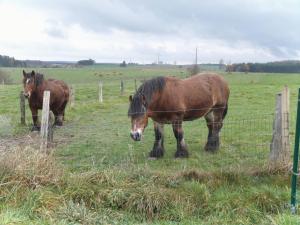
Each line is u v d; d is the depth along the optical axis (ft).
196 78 21.68
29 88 27.22
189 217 12.55
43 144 17.57
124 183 13.62
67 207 11.93
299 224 10.83
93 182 13.56
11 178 12.76
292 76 135.54
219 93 22.36
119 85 87.10
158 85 19.10
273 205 12.97
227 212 12.75
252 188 13.88
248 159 19.33
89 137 26.21
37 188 12.46
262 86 78.59
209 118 22.89
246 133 27.25
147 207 12.75
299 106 12.64
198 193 13.55
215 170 15.78
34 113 28.32
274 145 16.55
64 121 34.24
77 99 55.62
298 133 12.63
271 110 41.22
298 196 13.37
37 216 11.33
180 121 20.17
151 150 21.26
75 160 19.35
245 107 43.98
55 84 30.40
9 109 40.98
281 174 15.20
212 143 22.15
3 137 25.71
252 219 12.41
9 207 11.51
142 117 18.42
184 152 20.49
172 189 13.75
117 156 20.58
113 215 12.34
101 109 44.32
